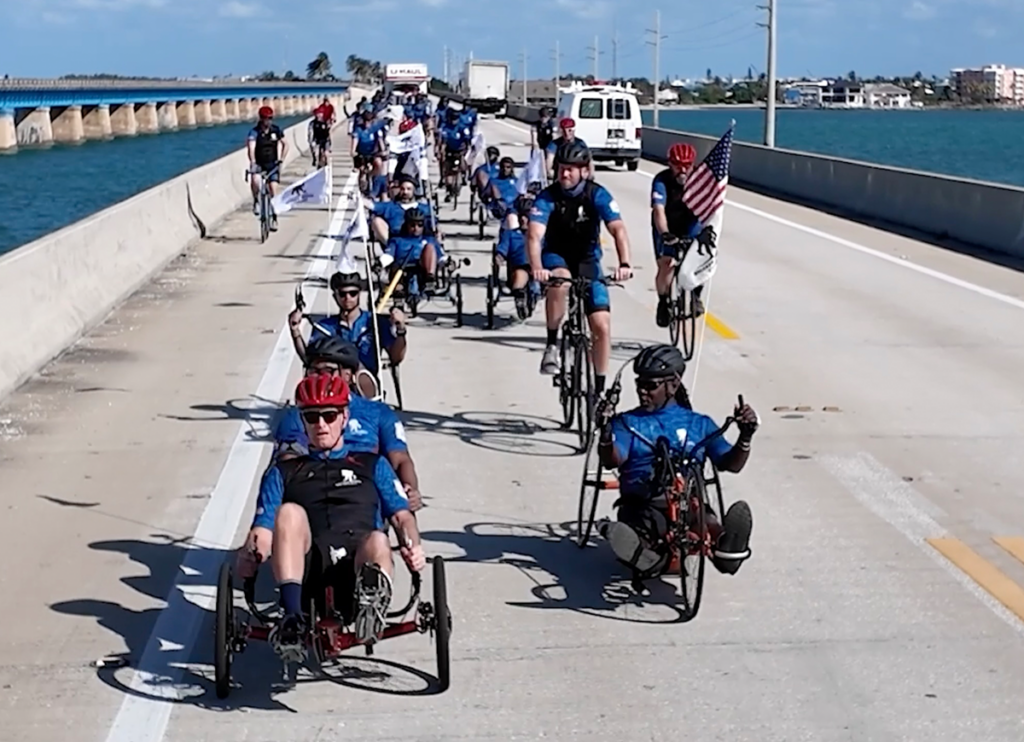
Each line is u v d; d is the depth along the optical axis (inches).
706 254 487.8
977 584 301.3
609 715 243.0
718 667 262.1
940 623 281.0
